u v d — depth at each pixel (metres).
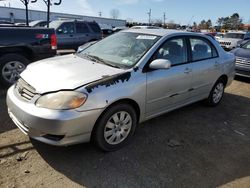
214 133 4.37
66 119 2.93
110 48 4.34
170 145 3.83
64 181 2.95
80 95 3.03
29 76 3.51
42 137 3.10
